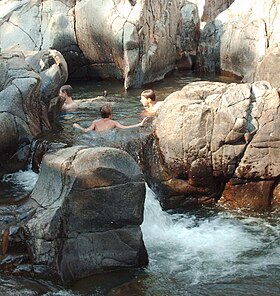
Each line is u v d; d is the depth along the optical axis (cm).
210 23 1473
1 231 645
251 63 1345
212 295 622
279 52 1059
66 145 873
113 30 1272
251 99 796
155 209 789
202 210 817
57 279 621
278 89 803
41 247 620
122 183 640
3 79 928
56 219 623
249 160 796
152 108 1037
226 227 772
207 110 789
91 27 1313
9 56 956
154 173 832
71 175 634
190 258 696
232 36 1409
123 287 634
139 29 1270
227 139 786
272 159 796
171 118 810
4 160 873
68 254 634
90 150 648
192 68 1522
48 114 977
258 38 1340
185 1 1581
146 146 852
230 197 825
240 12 1430
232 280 649
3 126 853
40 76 953
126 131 909
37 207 659
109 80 1368
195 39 1558
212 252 711
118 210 645
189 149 799
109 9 1295
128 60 1261
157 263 683
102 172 632
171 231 766
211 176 812
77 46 1352
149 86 1312
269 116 788
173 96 841
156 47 1344
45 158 688
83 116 1034
